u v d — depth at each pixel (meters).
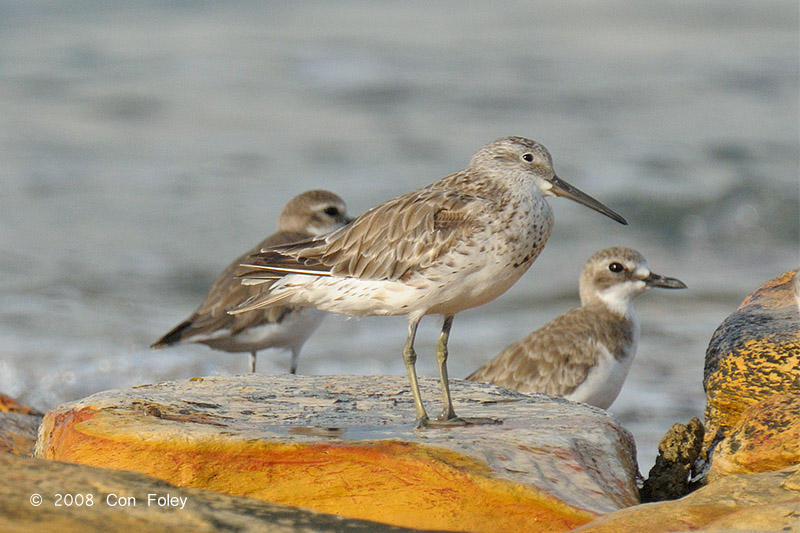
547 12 47.88
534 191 8.88
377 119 32.06
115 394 8.47
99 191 25.44
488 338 17.33
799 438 7.23
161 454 7.09
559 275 20.95
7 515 5.48
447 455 7.00
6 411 10.25
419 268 8.43
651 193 26.03
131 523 5.65
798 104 34.31
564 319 12.73
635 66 38.94
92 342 16.55
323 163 27.72
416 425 7.92
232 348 13.48
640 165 28.17
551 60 39.72
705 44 42.19
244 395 8.70
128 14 45.72
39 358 15.70
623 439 8.09
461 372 15.61
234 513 6.10
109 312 18.09
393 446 7.07
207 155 28.48
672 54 40.72
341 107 33.25
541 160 8.96
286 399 8.64
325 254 8.76
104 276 20.03
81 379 15.15
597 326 12.61
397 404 8.68
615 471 7.42
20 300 18.39
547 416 8.35
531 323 18.19
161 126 31.05
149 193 25.44
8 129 30.30
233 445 7.12
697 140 30.45
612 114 33.03
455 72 37.53
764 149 29.66
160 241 22.19
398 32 43.81
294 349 13.73
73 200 24.75
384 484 6.85
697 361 15.88
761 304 9.34
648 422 13.20
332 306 8.88
